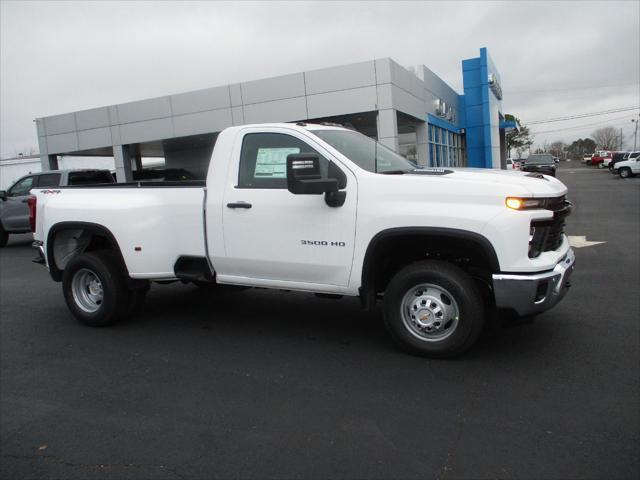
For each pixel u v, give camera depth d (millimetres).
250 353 5059
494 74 33750
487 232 4184
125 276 5992
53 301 7609
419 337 4633
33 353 5363
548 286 4270
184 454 3332
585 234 11734
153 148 29438
